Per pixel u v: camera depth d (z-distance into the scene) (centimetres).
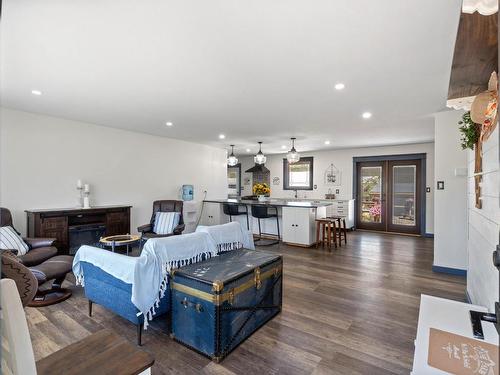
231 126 500
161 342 224
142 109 393
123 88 309
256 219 674
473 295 258
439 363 96
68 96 337
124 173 545
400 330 241
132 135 558
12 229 350
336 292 324
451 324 121
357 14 176
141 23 187
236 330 217
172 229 496
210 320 202
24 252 339
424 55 229
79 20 183
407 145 699
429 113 406
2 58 236
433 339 110
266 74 270
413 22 184
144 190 581
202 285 205
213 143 698
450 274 390
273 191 923
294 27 191
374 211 760
